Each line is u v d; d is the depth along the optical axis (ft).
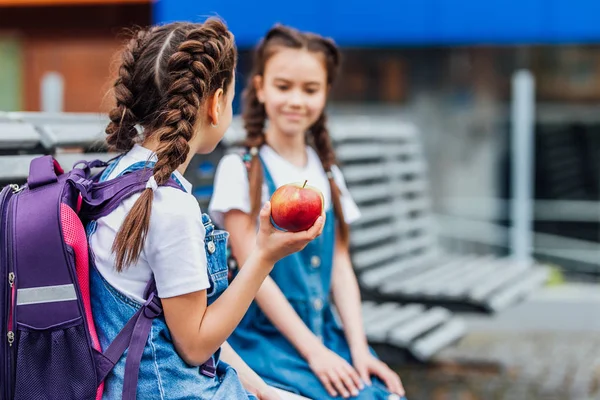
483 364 16.34
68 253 5.73
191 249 5.94
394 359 12.09
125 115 6.46
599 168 21.47
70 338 5.73
